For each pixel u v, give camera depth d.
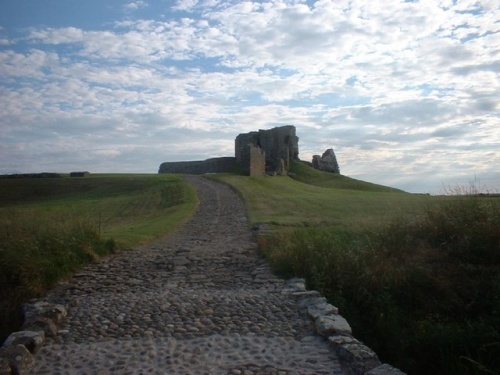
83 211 32.94
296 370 7.00
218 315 9.39
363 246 13.13
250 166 51.50
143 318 9.32
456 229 13.32
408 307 11.09
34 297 11.14
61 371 7.13
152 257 14.77
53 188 49.47
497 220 12.94
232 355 7.56
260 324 8.87
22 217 14.77
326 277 11.45
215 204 31.11
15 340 7.85
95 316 9.50
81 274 12.90
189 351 7.74
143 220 25.95
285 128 68.12
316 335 8.33
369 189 53.09
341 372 6.94
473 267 11.91
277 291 10.91
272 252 13.84
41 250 12.71
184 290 11.36
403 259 12.58
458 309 10.92
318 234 14.33
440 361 9.09
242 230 20.50
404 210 18.88
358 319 10.48
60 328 8.95
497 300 10.62
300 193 38.22
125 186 47.66
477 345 9.16
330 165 69.88
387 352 9.69
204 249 15.98
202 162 64.69
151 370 7.09
